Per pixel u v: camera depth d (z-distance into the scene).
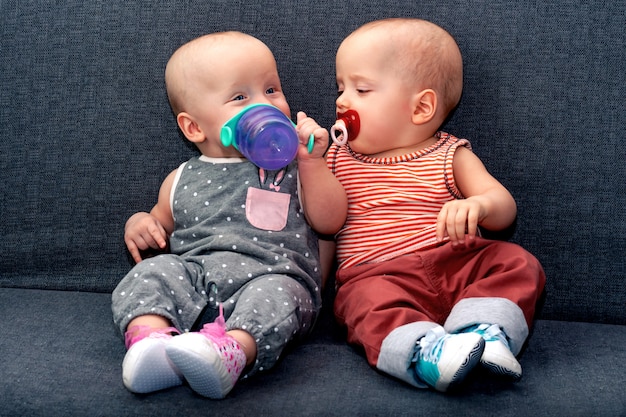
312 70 1.50
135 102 1.51
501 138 1.46
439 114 1.42
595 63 1.44
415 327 1.12
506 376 1.08
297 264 1.32
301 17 1.50
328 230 1.39
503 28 1.46
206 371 0.99
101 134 1.51
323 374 1.12
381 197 1.40
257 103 1.34
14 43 1.53
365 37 1.40
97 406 1.03
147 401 1.04
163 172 1.51
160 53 1.51
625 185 1.42
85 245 1.51
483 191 1.34
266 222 1.34
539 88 1.45
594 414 1.01
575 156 1.43
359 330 1.20
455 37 1.47
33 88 1.52
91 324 1.30
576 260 1.43
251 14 1.51
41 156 1.51
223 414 1.01
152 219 1.42
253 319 1.11
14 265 1.51
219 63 1.35
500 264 1.26
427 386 1.08
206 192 1.38
